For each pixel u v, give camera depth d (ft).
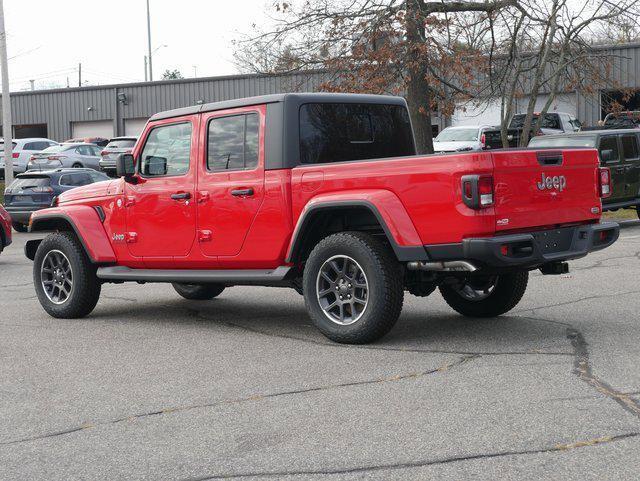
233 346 23.50
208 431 15.67
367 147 25.89
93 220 28.81
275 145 24.12
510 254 20.76
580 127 101.65
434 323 25.88
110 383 19.69
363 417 16.10
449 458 13.65
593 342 22.03
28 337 26.09
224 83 163.02
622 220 66.69
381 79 70.74
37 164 120.37
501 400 16.79
